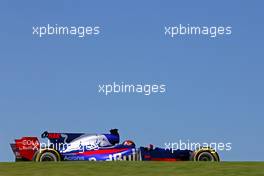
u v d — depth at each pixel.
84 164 47.97
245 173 42.50
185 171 43.72
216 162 49.56
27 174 42.44
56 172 43.34
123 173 42.75
